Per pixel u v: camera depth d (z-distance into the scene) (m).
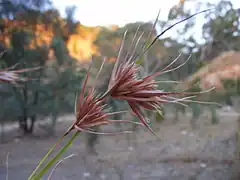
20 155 4.68
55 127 6.54
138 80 0.82
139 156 5.17
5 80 0.92
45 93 6.81
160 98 0.82
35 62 6.36
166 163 4.89
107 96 0.84
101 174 4.31
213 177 4.21
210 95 3.52
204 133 6.45
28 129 7.01
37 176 0.91
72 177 4.10
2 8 5.79
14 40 6.04
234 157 4.66
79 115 0.85
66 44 6.21
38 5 5.90
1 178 3.66
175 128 6.80
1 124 6.81
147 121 0.86
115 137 5.95
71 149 5.36
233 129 6.37
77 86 6.69
